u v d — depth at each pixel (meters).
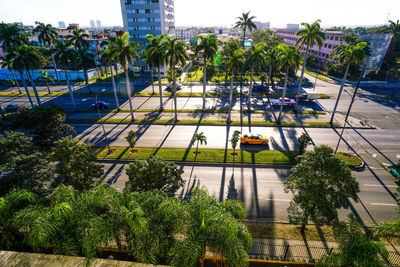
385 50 66.50
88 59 56.03
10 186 14.60
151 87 62.12
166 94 55.19
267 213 19.70
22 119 24.78
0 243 11.39
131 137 28.11
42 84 64.88
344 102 49.34
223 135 34.34
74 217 11.31
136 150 29.83
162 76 74.31
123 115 42.06
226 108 45.66
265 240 16.66
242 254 9.88
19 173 15.35
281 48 35.28
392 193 22.22
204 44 38.22
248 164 26.70
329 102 49.44
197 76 73.38
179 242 10.20
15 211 11.56
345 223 12.56
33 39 95.00
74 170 16.62
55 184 17.05
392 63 68.56
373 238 11.51
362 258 10.65
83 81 67.50
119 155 28.61
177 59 35.69
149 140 32.81
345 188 14.07
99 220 10.88
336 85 63.38
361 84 63.75
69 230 11.03
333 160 14.34
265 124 37.69
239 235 11.01
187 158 27.88
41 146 25.62
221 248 10.02
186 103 48.69
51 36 66.69
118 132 35.41
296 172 15.30
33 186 15.34
